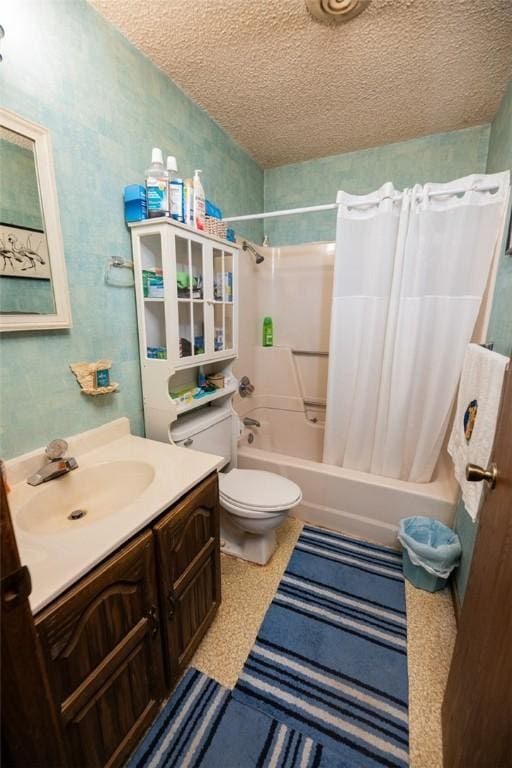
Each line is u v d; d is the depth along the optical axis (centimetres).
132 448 129
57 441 107
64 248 110
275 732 101
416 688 114
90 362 124
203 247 147
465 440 127
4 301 94
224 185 202
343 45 132
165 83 148
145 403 148
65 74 105
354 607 144
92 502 114
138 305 139
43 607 64
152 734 100
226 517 176
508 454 72
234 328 180
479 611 80
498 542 72
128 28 122
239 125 191
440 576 147
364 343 182
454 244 156
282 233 257
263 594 150
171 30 124
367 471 196
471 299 158
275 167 247
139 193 127
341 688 113
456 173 203
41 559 73
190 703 108
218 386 178
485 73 148
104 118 120
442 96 166
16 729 50
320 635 131
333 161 230
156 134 145
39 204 100
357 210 171
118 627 82
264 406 266
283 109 176
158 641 97
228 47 132
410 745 99
